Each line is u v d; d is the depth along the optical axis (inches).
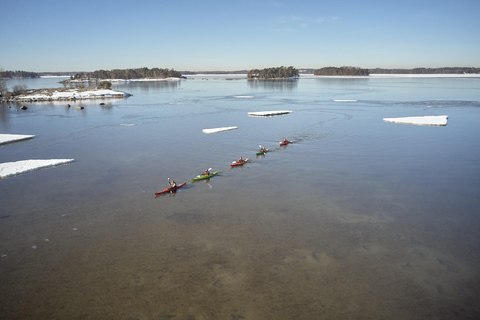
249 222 901.8
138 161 1485.0
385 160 1432.1
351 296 616.7
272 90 6072.8
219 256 748.0
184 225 891.4
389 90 5649.6
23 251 782.5
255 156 1533.0
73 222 917.8
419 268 694.5
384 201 1020.5
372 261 721.0
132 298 622.2
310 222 895.7
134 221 918.4
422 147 1641.2
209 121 2529.5
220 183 1197.1
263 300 610.9
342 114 2807.6
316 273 683.4
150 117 2763.3
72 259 747.4
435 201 1013.2
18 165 1408.7
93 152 1646.2
